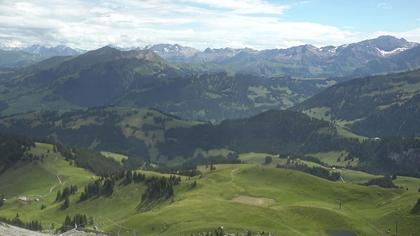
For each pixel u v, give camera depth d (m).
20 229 124.50
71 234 144.75
